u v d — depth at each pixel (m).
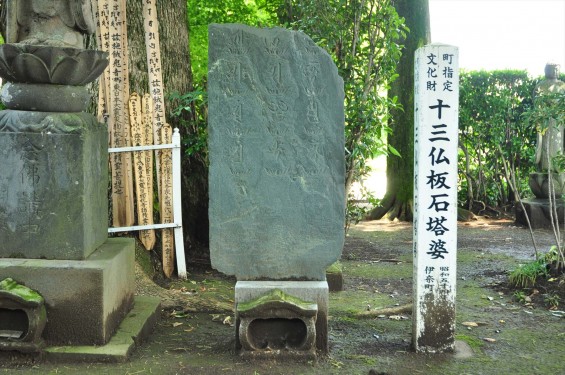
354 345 4.91
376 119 7.25
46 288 4.51
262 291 4.64
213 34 4.67
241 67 4.70
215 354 4.67
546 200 10.49
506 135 11.55
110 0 6.58
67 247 4.64
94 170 4.88
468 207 11.80
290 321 4.62
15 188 4.59
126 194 6.65
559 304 5.98
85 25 4.81
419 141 4.58
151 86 6.78
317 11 7.18
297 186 4.76
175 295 6.12
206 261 7.55
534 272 6.57
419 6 11.30
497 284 6.75
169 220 6.76
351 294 6.52
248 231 4.77
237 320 4.61
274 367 4.43
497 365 4.54
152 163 6.74
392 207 11.55
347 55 7.32
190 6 10.57
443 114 4.54
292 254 4.78
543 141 10.41
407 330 5.30
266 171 4.75
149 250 6.77
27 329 4.42
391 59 7.30
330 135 4.74
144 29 7.00
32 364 4.40
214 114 4.71
